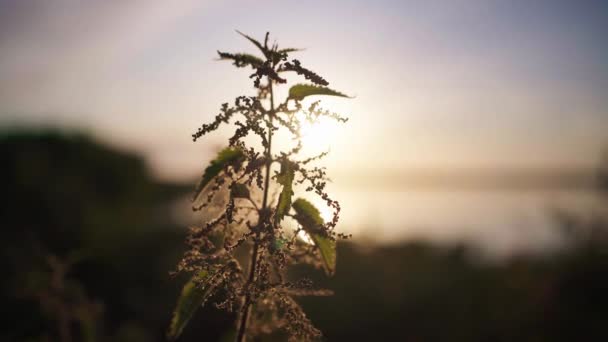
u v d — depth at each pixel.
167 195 13.62
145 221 10.62
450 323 8.12
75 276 7.87
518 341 7.64
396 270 9.26
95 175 12.60
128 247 9.13
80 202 10.25
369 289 8.65
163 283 8.45
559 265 9.20
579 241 9.56
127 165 13.67
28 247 7.23
